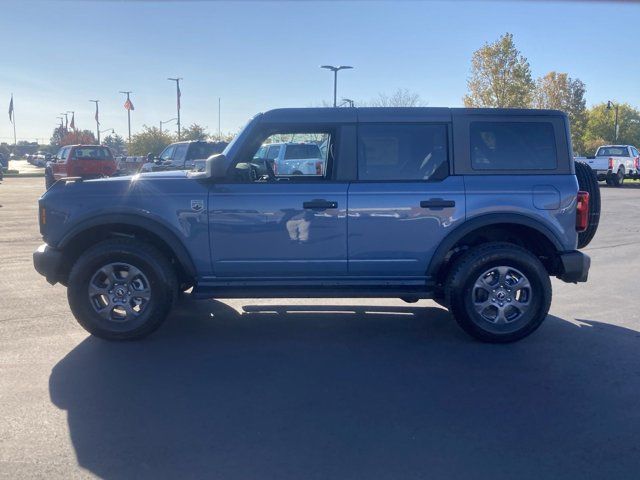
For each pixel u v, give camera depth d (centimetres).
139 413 454
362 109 625
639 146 9450
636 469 379
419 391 497
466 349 601
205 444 407
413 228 611
